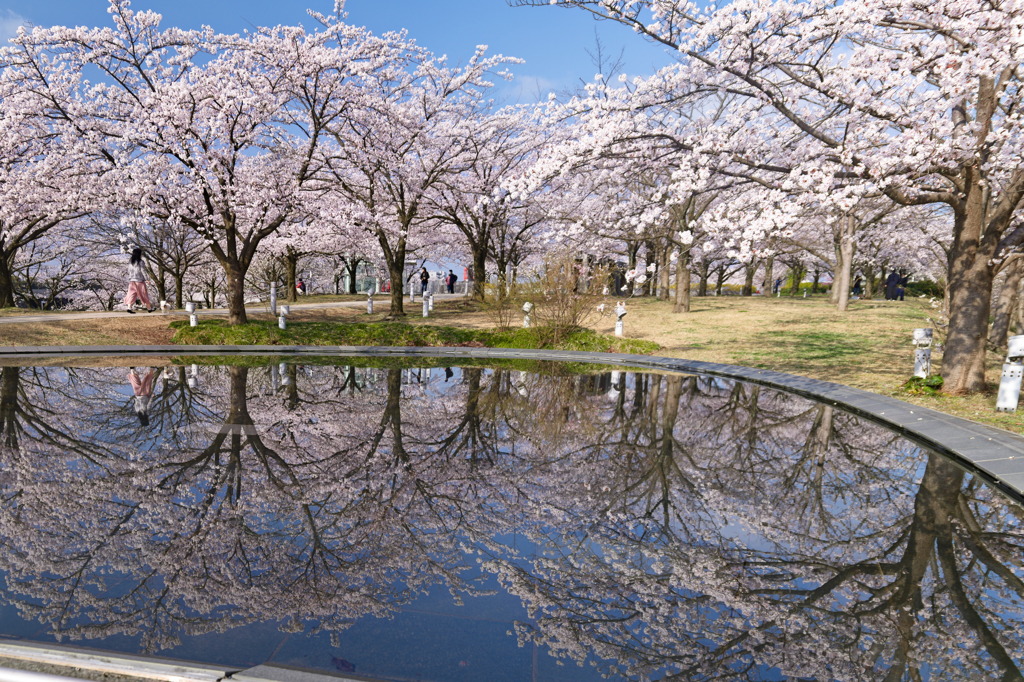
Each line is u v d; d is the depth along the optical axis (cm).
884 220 2719
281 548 357
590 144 922
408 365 1269
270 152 1861
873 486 500
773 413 800
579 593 315
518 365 1291
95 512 409
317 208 1945
